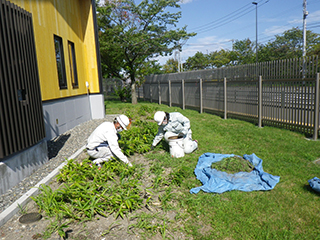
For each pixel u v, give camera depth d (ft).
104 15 59.21
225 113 37.93
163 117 18.51
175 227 11.01
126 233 10.56
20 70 14.64
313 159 18.22
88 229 10.75
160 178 14.58
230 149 21.18
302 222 11.08
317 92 22.82
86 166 15.72
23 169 14.78
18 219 11.23
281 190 13.75
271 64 28.71
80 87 34.55
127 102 71.26
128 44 57.88
